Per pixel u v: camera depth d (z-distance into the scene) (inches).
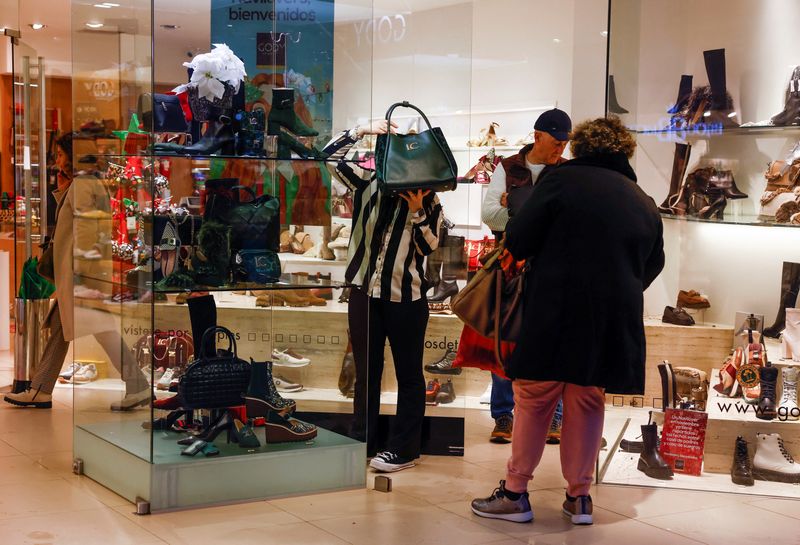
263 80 156.5
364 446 164.9
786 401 174.4
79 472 168.2
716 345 182.7
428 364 190.1
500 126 265.1
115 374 156.3
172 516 145.4
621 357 139.3
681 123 178.5
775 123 176.2
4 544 130.4
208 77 147.6
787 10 177.5
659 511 154.8
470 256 225.5
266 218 156.1
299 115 159.8
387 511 150.6
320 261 161.0
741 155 182.1
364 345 163.3
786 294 181.8
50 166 239.9
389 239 173.6
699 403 176.7
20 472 169.2
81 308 171.0
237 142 153.3
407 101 192.4
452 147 193.8
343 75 163.8
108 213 158.4
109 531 136.9
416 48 192.7
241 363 153.6
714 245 188.7
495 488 165.6
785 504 159.9
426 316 178.2
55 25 246.2
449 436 188.7
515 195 184.5
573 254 139.5
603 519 149.9
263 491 156.3
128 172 150.3
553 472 177.8
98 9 160.2
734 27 179.5
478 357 156.5
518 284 148.0
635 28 171.9
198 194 149.9
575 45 239.0
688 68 178.5
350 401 163.2
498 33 264.4
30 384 228.5
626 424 177.0
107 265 158.9
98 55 160.6
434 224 175.2
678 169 180.4
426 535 138.9
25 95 239.6
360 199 165.9
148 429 146.3
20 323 228.2
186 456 149.3
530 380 141.3
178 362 148.7
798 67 175.5
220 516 145.9
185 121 148.2
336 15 162.1
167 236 146.6
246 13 154.3
